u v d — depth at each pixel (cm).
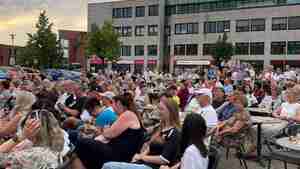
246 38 5991
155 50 6906
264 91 1394
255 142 798
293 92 902
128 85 1466
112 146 540
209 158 424
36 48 4253
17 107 604
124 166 442
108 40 5731
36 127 428
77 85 1102
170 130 521
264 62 5800
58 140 438
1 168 388
